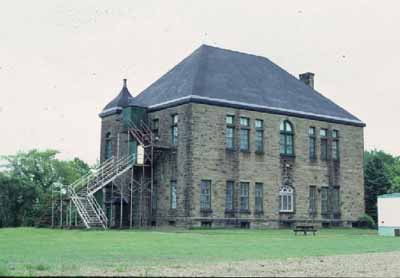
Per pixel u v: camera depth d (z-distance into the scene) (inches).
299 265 722.8
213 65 2034.9
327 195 2155.5
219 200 1857.8
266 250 979.9
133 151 1958.7
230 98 1905.8
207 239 1284.4
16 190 2760.8
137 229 1740.9
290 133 2069.4
